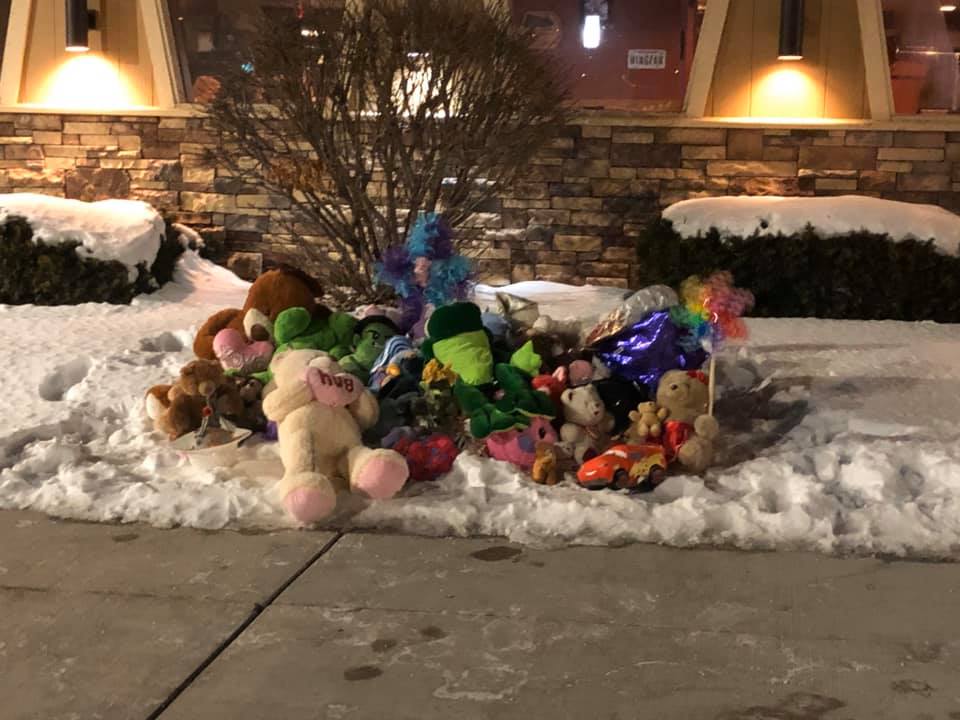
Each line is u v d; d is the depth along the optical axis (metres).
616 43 9.66
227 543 3.91
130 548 3.86
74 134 10.18
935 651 3.06
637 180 9.51
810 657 3.03
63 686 2.87
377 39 7.44
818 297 8.30
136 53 10.20
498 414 4.48
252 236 10.05
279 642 3.13
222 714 2.74
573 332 5.38
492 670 2.96
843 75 9.38
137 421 5.21
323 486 4.00
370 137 7.80
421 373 4.94
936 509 4.07
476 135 7.66
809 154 9.34
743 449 4.87
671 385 4.68
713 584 3.54
